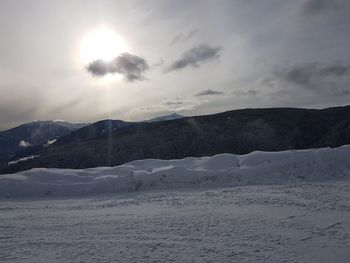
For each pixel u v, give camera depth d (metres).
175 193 19.19
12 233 12.24
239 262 8.60
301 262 8.46
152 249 9.85
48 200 19.95
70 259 9.35
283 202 14.80
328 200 14.62
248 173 22.08
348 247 9.30
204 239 10.53
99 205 16.94
